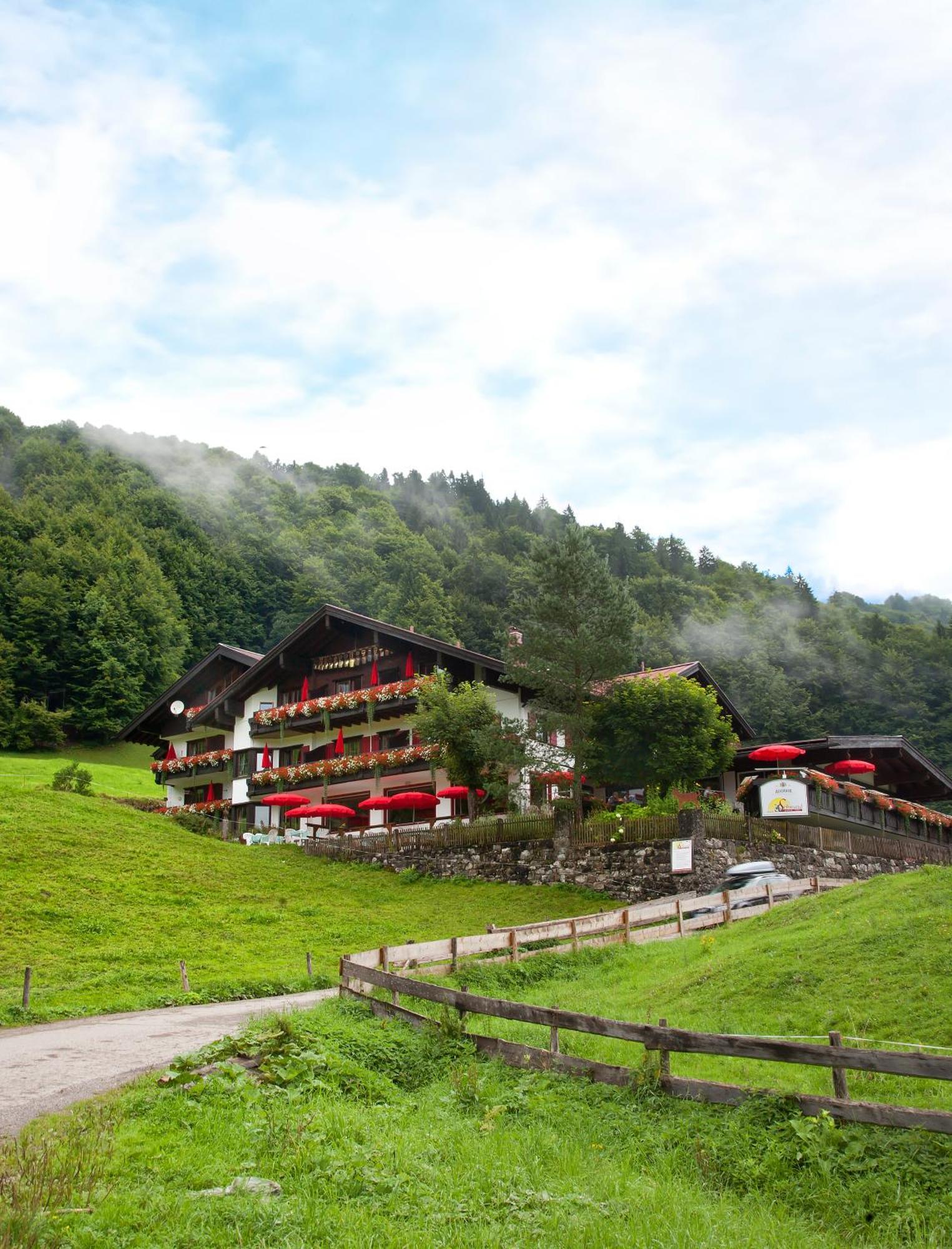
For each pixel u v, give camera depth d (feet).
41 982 75.87
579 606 122.72
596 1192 28.63
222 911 101.50
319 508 598.34
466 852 120.98
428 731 128.67
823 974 49.44
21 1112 37.99
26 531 416.67
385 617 419.95
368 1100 39.40
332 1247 24.54
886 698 360.89
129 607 388.78
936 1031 39.96
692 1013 49.52
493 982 65.87
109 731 349.82
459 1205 27.43
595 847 110.63
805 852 117.50
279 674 180.86
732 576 563.07
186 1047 51.47
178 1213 26.08
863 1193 27.45
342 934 95.45
